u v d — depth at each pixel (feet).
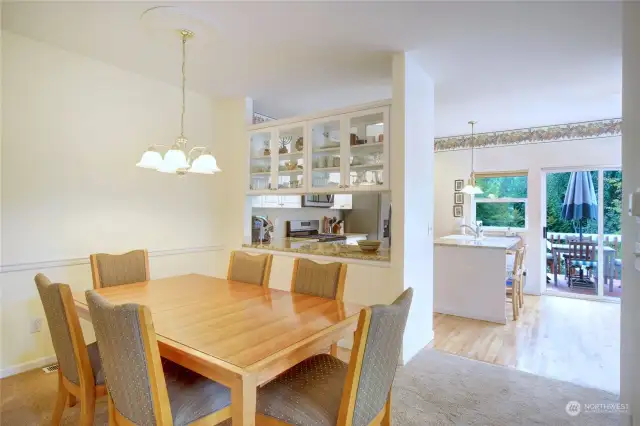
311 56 9.82
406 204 9.75
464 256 14.26
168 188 12.14
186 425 4.85
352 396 4.64
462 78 11.28
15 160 8.75
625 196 6.45
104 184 10.44
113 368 4.84
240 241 13.44
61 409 6.44
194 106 12.96
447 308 14.64
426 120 10.98
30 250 9.00
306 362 6.26
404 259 9.68
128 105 10.99
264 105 14.30
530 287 18.22
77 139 9.86
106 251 10.47
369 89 12.45
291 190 12.24
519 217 18.90
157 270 11.85
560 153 17.47
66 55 9.62
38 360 9.21
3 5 7.45
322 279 7.82
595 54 9.51
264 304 7.00
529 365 9.81
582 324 13.33
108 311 4.57
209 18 7.87
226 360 4.56
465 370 9.46
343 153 10.99
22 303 8.93
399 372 9.32
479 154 19.61
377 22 8.00
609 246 17.07
